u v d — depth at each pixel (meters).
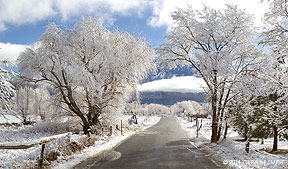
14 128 25.38
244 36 14.93
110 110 20.56
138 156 11.36
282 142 21.52
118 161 10.15
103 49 17.30
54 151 10.09
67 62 16.91
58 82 17.28
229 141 15.10
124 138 19.30
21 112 33.31
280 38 11.26
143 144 15.80
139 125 34.06
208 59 14.09
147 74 20.83
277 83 10.75
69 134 12.03
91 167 9.01
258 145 18.53
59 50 16.64
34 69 16.12
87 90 17.64
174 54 18.25
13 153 10.80
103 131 20.27
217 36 15.60
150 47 19.83
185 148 14.06
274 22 11.31
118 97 20.66
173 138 19.73
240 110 16.69
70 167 8.99
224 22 15.63
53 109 20.66
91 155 11.58
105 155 11.60
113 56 17.33
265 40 11.81
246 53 14.87
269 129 15.91
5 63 11.63
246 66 14.91
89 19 17.72
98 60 17.34
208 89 15.78
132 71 18.22
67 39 17.20
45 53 15.65
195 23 16.45
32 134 20.48
